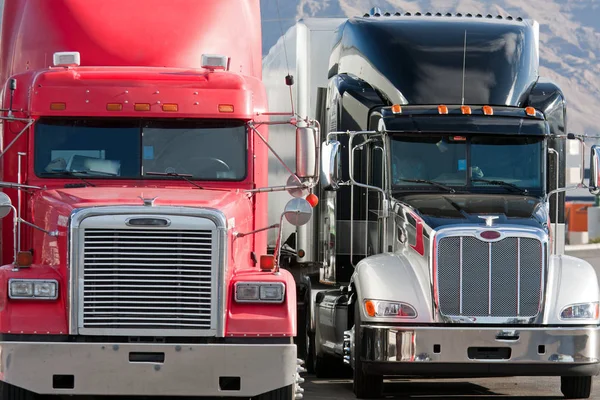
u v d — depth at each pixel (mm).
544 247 27562
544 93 32188
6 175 24828
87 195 22719
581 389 28406
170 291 21453
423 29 32781
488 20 33875
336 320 30406
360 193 31844
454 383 31688
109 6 27422
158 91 24609
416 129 30094
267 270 22531
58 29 27188
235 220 22453
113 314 21406
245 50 28219
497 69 32031
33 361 21109
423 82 31656
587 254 103500
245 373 21344
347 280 32094
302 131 24125
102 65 26812
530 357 27125
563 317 27391
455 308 27344
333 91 33281
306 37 36156
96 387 21141
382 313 27453
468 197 29391
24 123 24750
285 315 21688
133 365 21141
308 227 35750
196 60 27188
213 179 24625
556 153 31516
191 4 27844
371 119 31406
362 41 33031
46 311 21438
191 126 24750
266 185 25797
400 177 30109
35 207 23547
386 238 30109
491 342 27094
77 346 21094
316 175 24172
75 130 24578
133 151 24578
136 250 21453
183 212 21578
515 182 30266
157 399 25281
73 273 21391
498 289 27375
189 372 21234
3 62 28688
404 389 30359
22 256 21984
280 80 37250
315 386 30812
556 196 30984
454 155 30266
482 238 27406
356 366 28141
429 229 27656
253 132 24891
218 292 21500
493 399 28469
